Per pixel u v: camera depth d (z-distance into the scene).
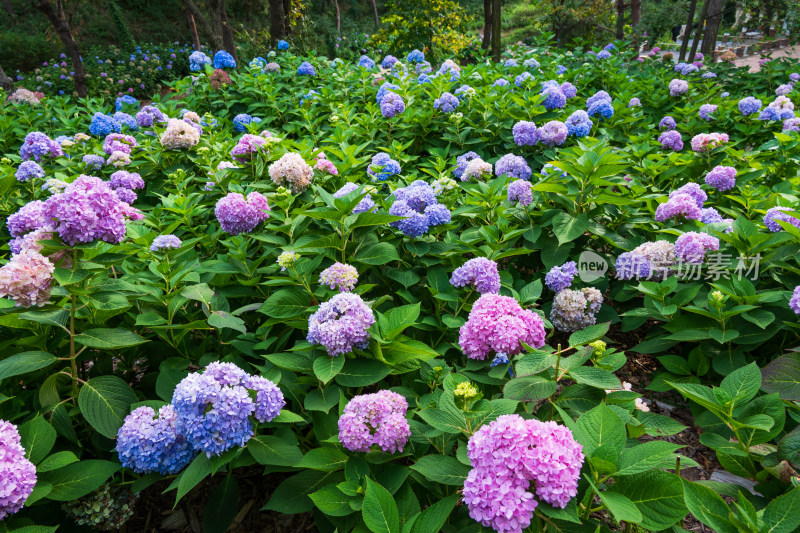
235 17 28.52
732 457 2.16
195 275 2.75
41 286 2.12
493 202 3.68
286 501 2.08
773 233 3.32
